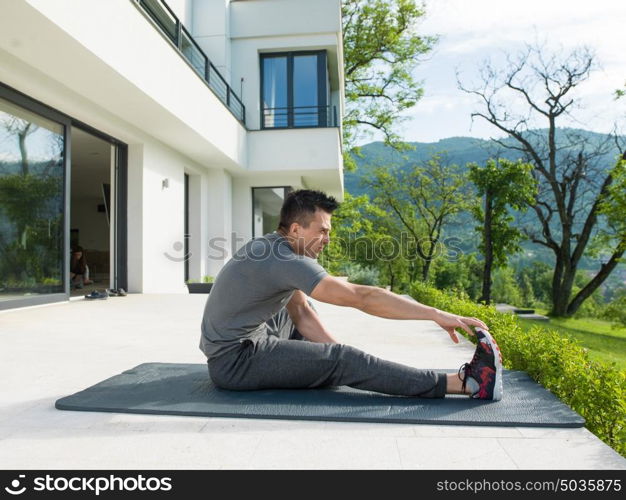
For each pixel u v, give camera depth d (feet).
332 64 43.06
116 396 7.26
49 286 21.11
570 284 78.89
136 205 27.35
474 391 6.98
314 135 37.60
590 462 5.00
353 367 7.04
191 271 36.65
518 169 57.72
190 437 5.72
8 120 18.48
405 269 92.12
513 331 11.91
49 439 5.69
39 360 10.41
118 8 18.30
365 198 69.00
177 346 12.17
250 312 7.13
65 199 21.97
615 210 62.44
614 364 7.93
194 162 35.04
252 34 38.50
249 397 7.12
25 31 14.88
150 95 21.11
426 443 5.49
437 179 88.02
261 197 42.27
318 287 6.51
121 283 27.50
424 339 13.83
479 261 107.24
